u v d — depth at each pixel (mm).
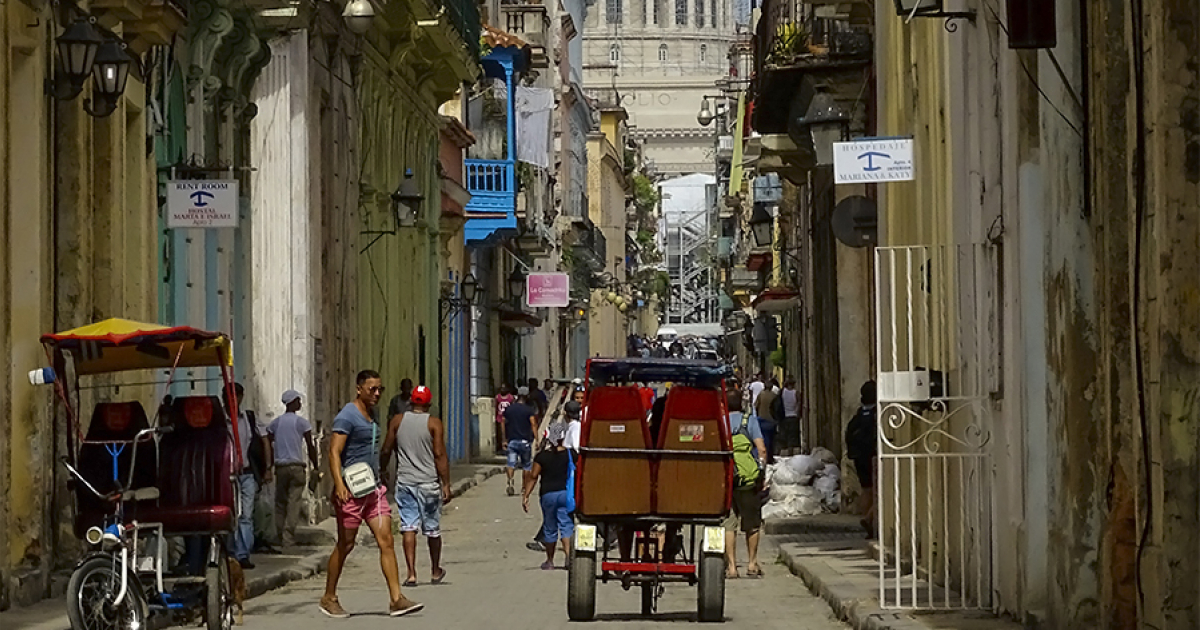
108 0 22688
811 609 21641
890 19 27391
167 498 17766
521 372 79875
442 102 51594
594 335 120000
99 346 17719
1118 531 15445
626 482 20172
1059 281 16500
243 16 30344
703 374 22047
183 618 18641
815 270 45875
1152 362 14055
